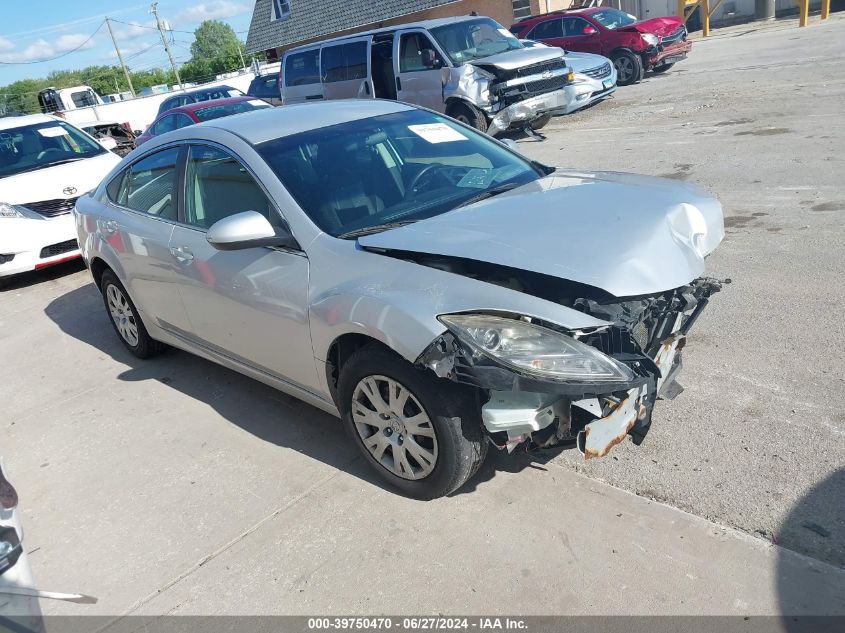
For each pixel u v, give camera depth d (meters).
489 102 11.13
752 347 4.09
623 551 2.78
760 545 2.70
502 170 4.09
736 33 21.98
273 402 4.39
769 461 3.14
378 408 3.21
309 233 3.44
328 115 4.28
